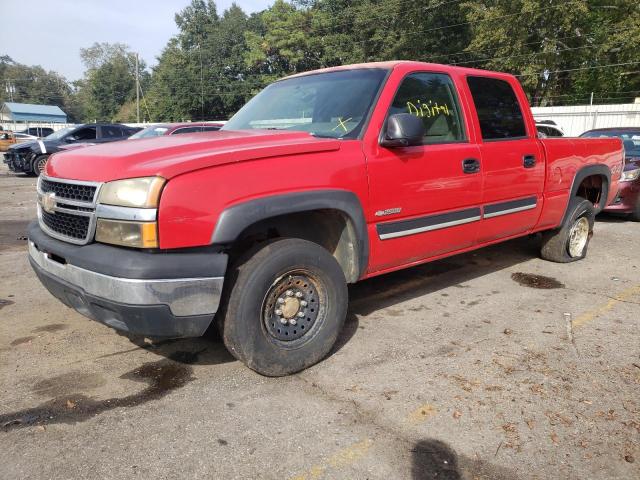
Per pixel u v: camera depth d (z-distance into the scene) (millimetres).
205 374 3332
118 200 2705
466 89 4328
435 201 3932
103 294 2707
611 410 2922
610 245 7027
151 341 3826
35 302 4660
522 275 5527
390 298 4801
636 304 4652
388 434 2693
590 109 27359
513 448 2586
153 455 2520
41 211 3391
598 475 2398
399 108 3764
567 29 28578
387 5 38406
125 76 91062
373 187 3492
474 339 3873
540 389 3145
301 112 3988
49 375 3311
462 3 32281
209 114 60969
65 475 2373
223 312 3064
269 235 3475
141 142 3375
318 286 3318
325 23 46219
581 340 3863
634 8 29594
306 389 3143
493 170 4387
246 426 2758
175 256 2701
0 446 2576
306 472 2406
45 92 113438
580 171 5527
